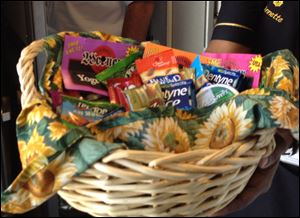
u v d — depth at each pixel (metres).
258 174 0.54
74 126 0.45
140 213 0.42
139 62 0.59
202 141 0.46
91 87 0.55
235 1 0.78
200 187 0.41
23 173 0.42
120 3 1.47
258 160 0.45
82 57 0.57
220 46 0.78
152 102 0.52
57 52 0.55
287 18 0.77
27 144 0.45
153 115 0.44
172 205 0.42
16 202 0.43
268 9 0.79
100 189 0.42
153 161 0.39
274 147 0.51
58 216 1.44
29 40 1.33
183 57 0.61
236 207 0.52
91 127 0.42
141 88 0.53
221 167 0.41
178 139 0.45
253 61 0.57
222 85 0.54
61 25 1.47
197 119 0.47
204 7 1.31
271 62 0.55
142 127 0.43
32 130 0.45
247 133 0.43
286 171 0.97
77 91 0.54
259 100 0.44
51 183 0.42
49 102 0.49
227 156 0.42
